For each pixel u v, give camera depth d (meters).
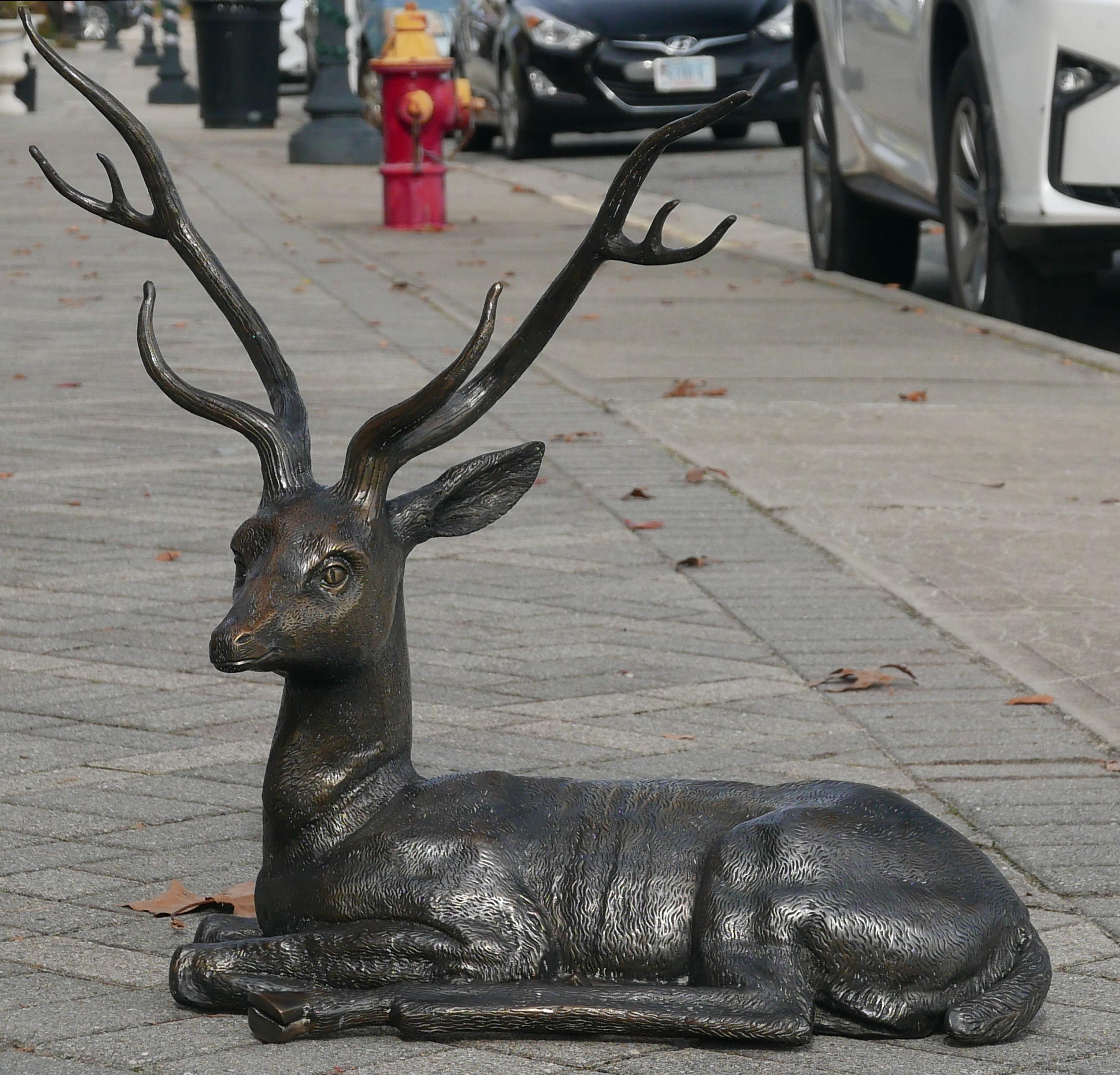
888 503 9.98
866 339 14.81
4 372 13.52
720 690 7.36
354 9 36.75
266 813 4.75
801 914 4.37
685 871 4.57
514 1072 4.26
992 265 14.98
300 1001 4.44
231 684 7.56
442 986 4.43
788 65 28.47
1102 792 6.29
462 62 32.56
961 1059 4.36
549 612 8.37
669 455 11.14
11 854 5.84
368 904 4.57
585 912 4.56
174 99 44.22
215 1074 4.26
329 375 13.19
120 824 6.09
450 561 9.16
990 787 6.32
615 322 15.73
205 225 21.44
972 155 14.96
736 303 16.77
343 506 4.58
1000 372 13.41
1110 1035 4.53
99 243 20.30
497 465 4.83
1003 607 8.31
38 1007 4.71
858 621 8.19
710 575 8.87
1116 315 16.52
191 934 5.24
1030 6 13.31
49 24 76.44
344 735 4.69
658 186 25.70
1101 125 13.24
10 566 9.00
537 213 23.17
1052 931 5.23
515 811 4.70
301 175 27.45
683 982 4.53
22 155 28.86
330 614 4.48
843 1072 4.26
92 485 10.48
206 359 13.90
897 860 4.49
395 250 19.66
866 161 17.27
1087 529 9.45
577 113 28.30
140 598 8.57
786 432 11.65
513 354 4.80
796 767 6.50
